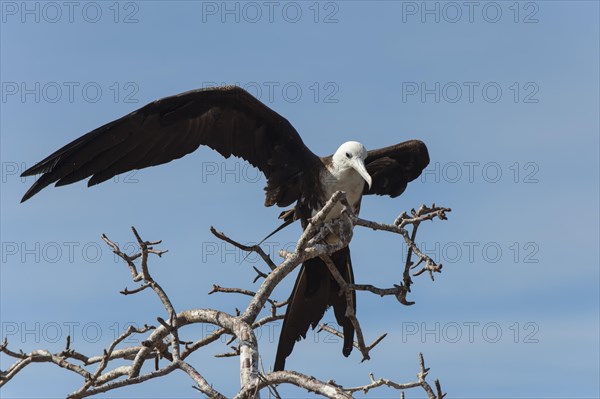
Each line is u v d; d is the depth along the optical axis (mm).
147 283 9906
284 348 12727
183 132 12664
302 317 12766
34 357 10555
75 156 11789
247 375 8461
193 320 9562
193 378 8695
